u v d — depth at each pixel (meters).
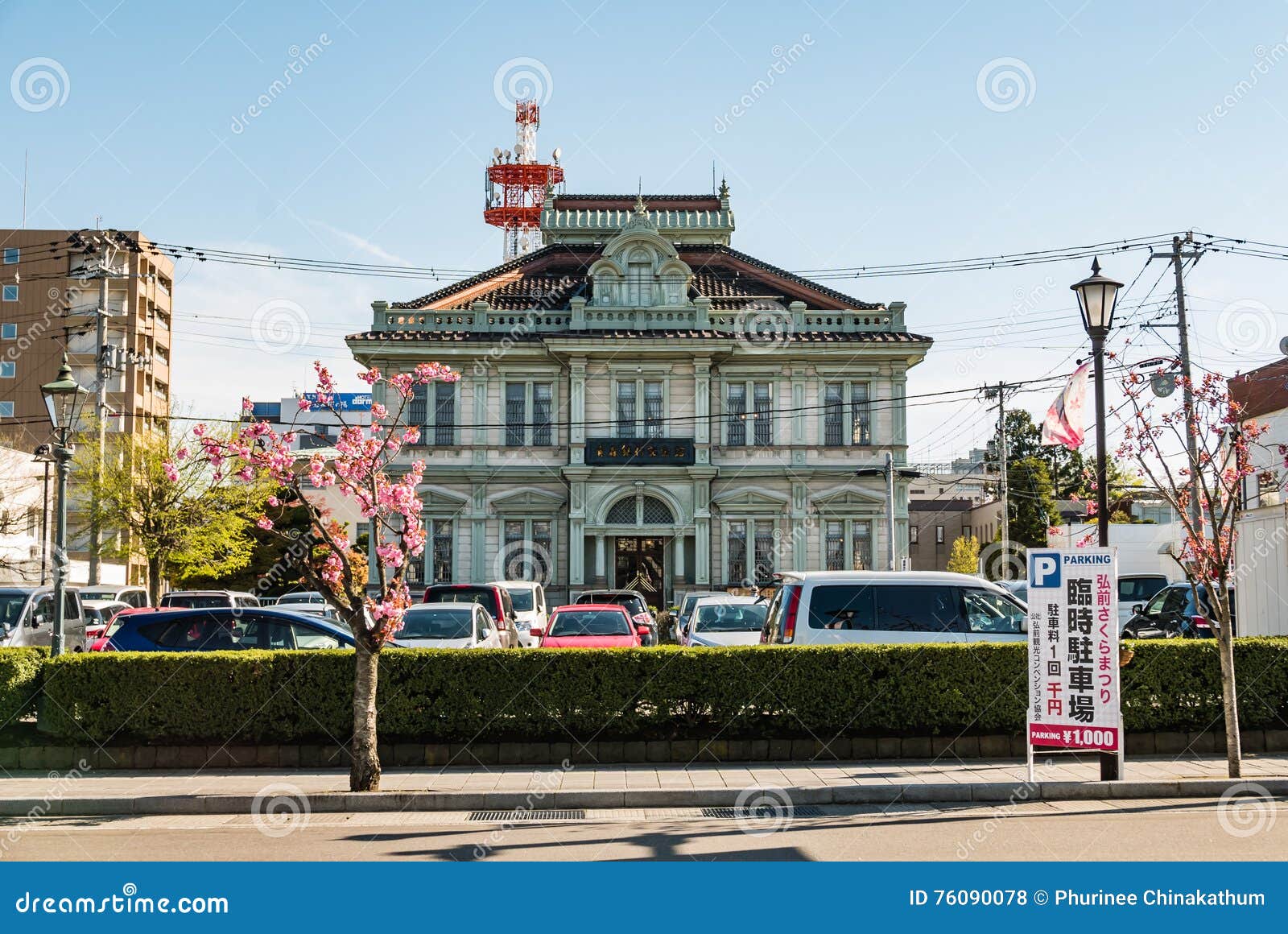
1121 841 10.78
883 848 10.65
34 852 10.95
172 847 11.13
